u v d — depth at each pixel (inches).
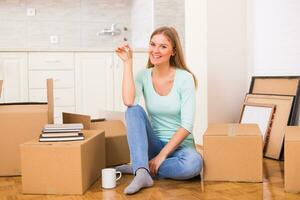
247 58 140.6
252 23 139.0
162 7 182.5
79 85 162.6
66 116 114.0
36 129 97.3
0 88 103.0
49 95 99.3
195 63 140.8
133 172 88.7
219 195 80.6
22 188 83.7
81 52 161.9
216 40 135.3
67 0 205.3
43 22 203.5
